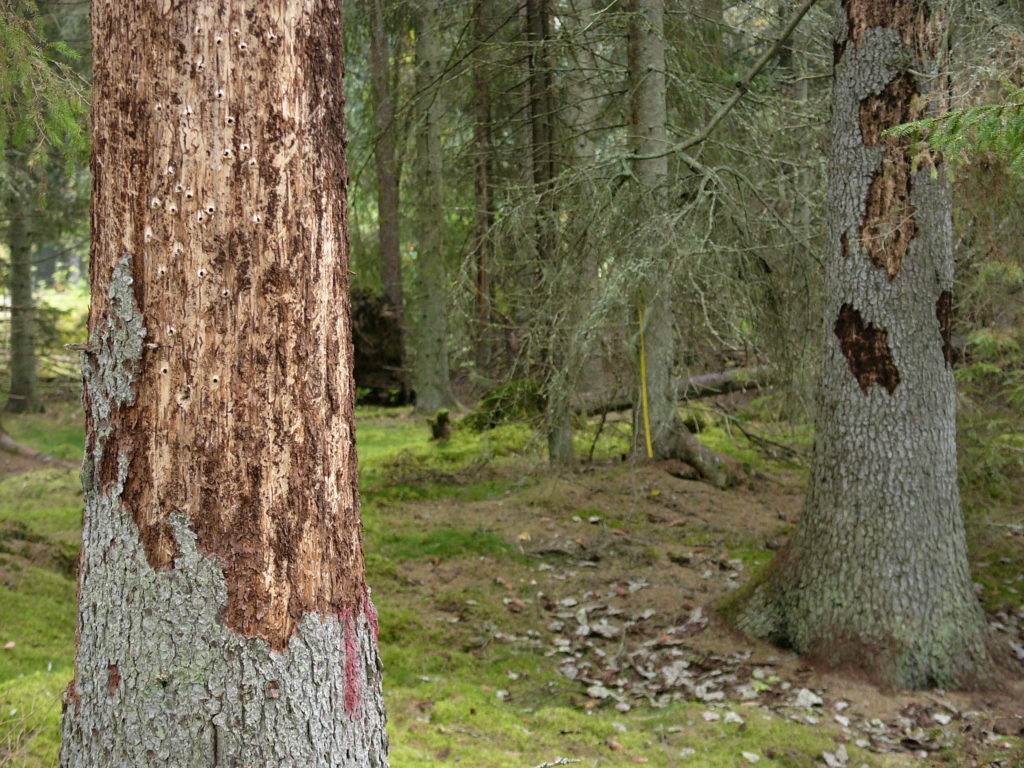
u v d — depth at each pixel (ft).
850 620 16.89
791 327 24.35
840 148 17.07
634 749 14.19
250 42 6.73
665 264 20.95
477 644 18.98
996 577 22.34
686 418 36.32
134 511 6.71
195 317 6.66
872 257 16.75
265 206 6.77
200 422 6.66
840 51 17.06
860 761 13.79
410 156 31.73
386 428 44.19
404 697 16.05
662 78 27.40
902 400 16.75
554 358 26.94
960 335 25.80
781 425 36.04
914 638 16.43
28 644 16.26
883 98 16.42
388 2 32.07
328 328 7.11
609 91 29.73
